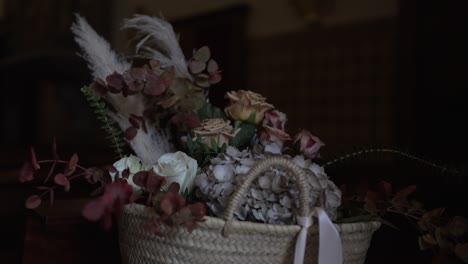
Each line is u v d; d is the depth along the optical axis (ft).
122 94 3.08
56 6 18.61
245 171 2.42
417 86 11.21
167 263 2.37
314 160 3.07
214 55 15.60
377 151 2.98
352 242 2.51
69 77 14.01
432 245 2.85
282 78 14.17
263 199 2.35
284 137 2.83
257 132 3.00
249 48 14.89
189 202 2.59
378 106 12.27
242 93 2.99
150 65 3.13
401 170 4.06
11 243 4.11
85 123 16.60
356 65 12.71
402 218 3.55
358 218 2.63
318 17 13.32
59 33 18.15
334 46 13.12
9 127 16.70
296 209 2.31
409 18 11.32
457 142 10.55
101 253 3.13
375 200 2.78
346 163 3.60
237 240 2.27
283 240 2.31
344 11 12.92
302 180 2.25
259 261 2.31
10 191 4.14
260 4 14.65
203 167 2.73
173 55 3.31
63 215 2.98
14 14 21.26
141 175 2.37
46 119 17.37
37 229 2.97
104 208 2.15
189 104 3.22
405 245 3.51
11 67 14.71
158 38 3.30
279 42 14.21
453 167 3.07
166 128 3.32
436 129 10.89
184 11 16.71
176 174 2.50
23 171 2.52
